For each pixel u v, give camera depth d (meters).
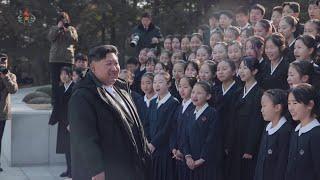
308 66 6.84
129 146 5.69
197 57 10.03
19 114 12.33
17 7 33.19
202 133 8.02
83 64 11.13
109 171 5.54
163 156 8.79
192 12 32.41
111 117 5.61
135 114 6.00
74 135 5.50
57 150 11.25
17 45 35.75
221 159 8.03
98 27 35.12
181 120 8.39
